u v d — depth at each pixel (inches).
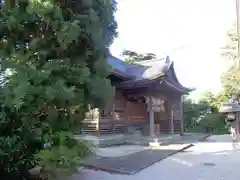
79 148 189.2
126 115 620.7
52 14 186.2
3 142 180.5
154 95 631.8
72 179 240.5
